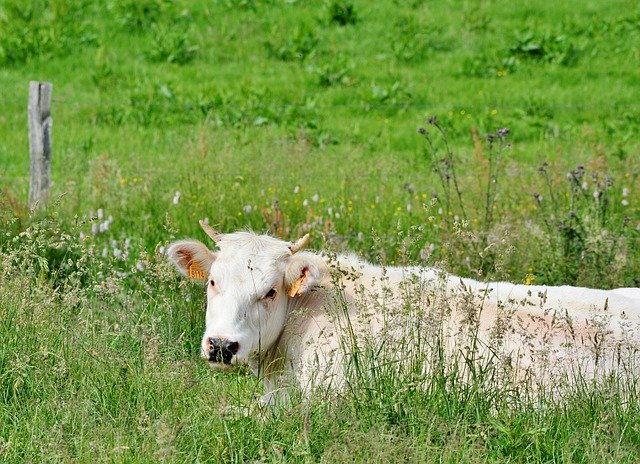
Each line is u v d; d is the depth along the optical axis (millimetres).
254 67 36219
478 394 11141
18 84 33719
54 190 20969
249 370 13016
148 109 30797
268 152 23969
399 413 10977
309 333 12539
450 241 16688
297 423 10945
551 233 17750
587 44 38062
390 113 31953
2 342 12719
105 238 18719
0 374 12383
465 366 11469
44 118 20984
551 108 31562
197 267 12977
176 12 40375
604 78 35438
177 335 13992
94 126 30047
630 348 11695
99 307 14359
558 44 37281
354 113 31844
